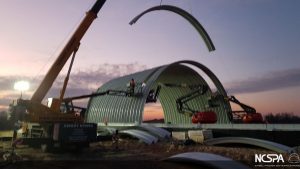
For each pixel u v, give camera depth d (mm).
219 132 29625
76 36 25406
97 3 26234
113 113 41875
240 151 20656
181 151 21594
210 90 47094
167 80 50438
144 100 36594
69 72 25031
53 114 23812
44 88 24438
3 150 21562
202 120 34969
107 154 20375
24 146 24328
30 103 23234
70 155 19828
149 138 27547
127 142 27984
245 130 27141
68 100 28125
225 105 45500
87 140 22016
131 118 37094
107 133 35156
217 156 14273
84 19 25766
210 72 45812
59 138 20938
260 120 36500
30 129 25109
